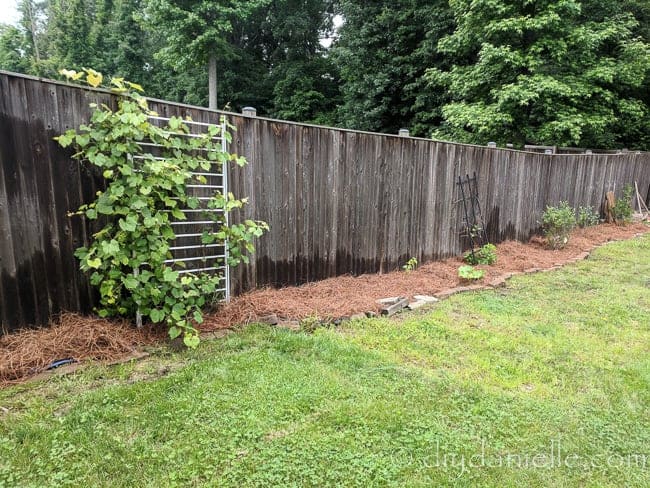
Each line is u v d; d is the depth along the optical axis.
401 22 15.08
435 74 12.75
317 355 3.03
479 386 2.71
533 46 10.16
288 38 21.17
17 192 2.70
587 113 11.19
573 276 5.54
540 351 3.31
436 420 2.32
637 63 11.04
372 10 15.77
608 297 4.67
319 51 21.97
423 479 1.89
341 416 2.30
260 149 3.91
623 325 3.90
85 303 3.09
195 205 3.25
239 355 2.97
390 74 15.45
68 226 2.94
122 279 2.92
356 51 16.12
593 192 9.24
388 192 5.15
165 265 3.33
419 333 3.57
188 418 2.24
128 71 22.84
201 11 16.69
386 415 2.33
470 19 10.85
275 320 3.61
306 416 2.30
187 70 19.30
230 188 3.72
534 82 9.91
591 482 1.95
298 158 4.23
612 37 11.29
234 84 20.62
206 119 3.54
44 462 1.89
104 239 2.97
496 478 1.94
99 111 2.79
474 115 10.83
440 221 5.91
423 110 15.20
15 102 2.64
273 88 20.94
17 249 2.74
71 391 2.45
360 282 4.79
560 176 8.21
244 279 3.98
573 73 11.13
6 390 2.41
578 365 3.09
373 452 2.05
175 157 3.24
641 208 10.77
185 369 2.74
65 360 2.74
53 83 2.77
